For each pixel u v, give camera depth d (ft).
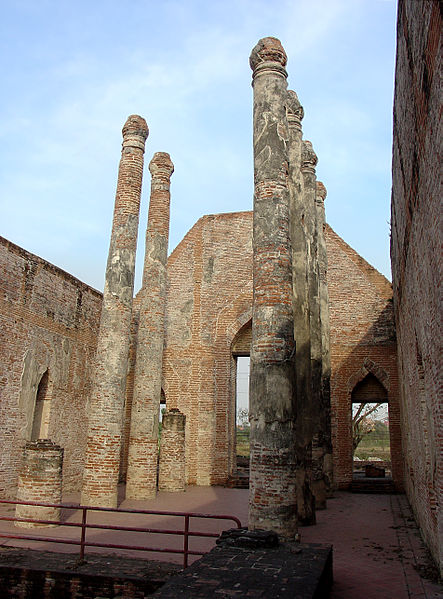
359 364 63.10
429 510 27.20
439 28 16.39
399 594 20.54
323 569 18.16
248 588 15.79
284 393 29.12
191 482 62.95
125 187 49.34
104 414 43.73
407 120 25.16
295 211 41.27
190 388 66.03
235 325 67.46
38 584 24.12
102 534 32.78
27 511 34.86
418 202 25.34
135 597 22.93
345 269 66.44
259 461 28.32
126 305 46.85
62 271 57.11
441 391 21.58
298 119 43.83
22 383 49.24
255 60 35.40
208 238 71.61
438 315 21.11
